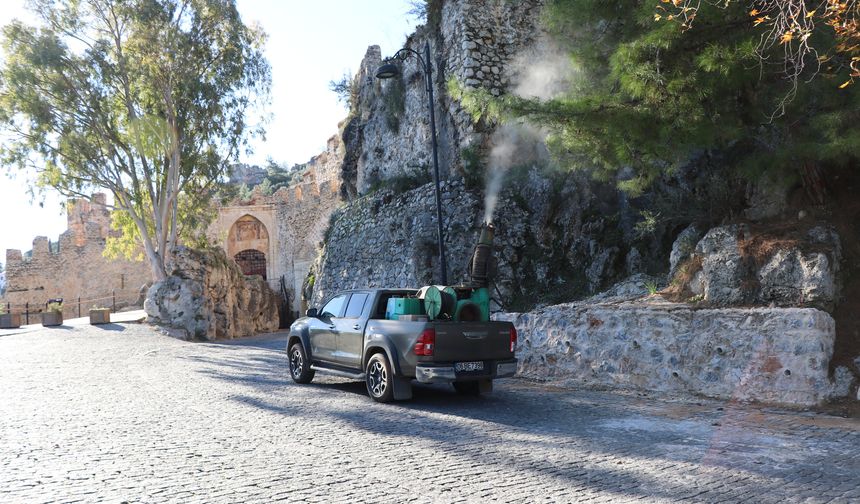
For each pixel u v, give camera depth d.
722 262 9.57
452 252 17.47
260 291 33.28
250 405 8.70
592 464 5.42
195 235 37.62
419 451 5.93
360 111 29.81
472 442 6.34
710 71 8.10
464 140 19.28
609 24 9.85
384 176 25.56
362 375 9.59
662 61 8.30
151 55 27.53
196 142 30.39
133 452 5.77
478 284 13.10
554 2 10.10
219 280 26.84
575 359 10.75
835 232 9.12
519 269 16.39
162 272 29.20
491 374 8.94
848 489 4.66
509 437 6.58
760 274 9.11
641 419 7.57
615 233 14.92
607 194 15.62
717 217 11.26
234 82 30.08
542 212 16.69
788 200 10.26
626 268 14.10
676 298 10.33
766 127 9.12
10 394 9.57
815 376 7.81
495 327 9.06
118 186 29.08
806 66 8.22
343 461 5.52
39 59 26.17
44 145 27.66
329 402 9.09
